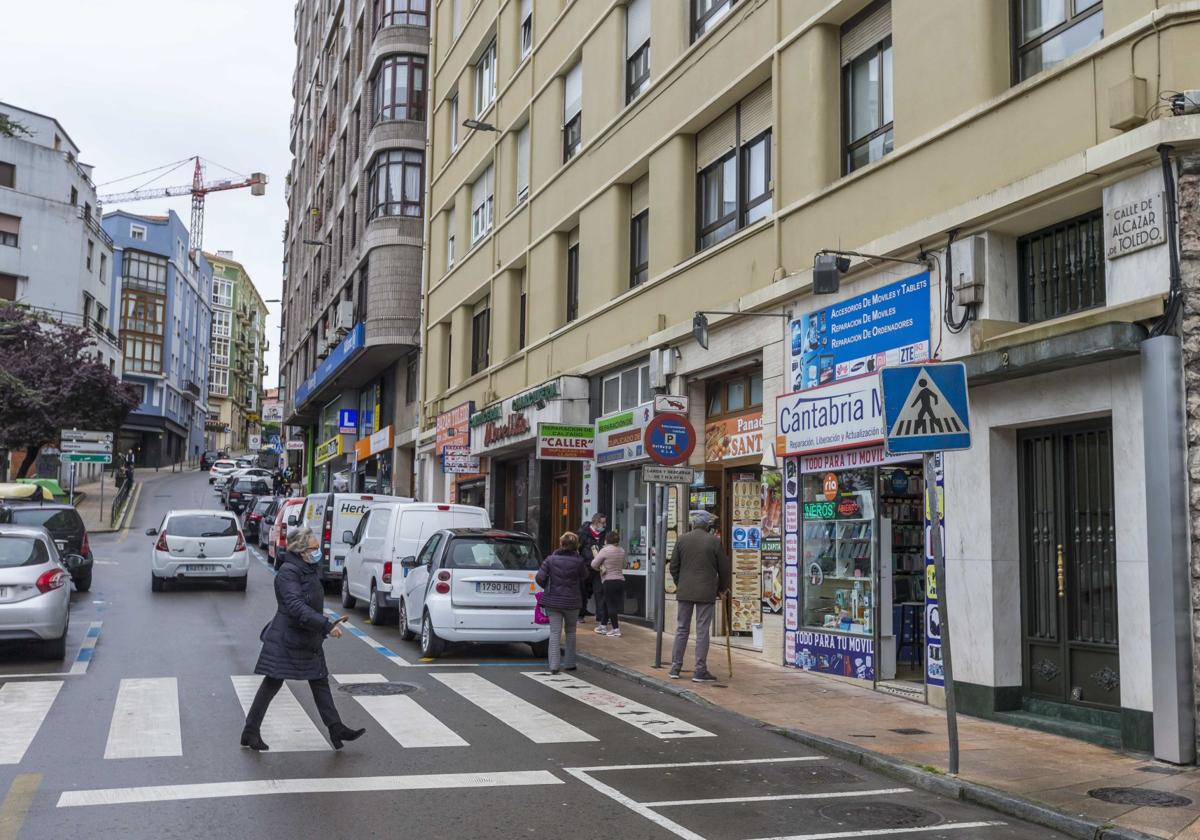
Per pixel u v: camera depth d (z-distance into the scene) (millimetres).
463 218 27750
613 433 17484
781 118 13398
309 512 22109
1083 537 8938
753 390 14344
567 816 6137
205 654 12297
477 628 12648
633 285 18109
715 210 15539
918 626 11453
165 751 7523
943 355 10125
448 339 29891
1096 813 6227
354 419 41312
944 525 10039
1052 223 9484
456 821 5961
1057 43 9523
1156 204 8000
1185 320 7766
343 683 10648
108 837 5535
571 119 20938
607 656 12914
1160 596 7676
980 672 9469
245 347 136125
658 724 9086
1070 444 9148
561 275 21047
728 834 5891
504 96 24656
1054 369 8805
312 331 49906
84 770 6957
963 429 7496
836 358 11875
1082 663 8836
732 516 14711
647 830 5906
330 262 44469
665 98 16562
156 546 19688
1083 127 8773
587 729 8750
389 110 33719
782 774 7438
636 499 17375
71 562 17359
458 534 13250
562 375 19203
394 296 32438
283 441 75125
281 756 7449
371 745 7871
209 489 61906
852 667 11320
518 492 23531
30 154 52969
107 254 61188
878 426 10703
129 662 11648
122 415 44625
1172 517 7641
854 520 11609
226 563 19891
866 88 12359
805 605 12359
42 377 40094
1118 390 8320
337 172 43625
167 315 84875
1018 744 8258
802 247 12789
